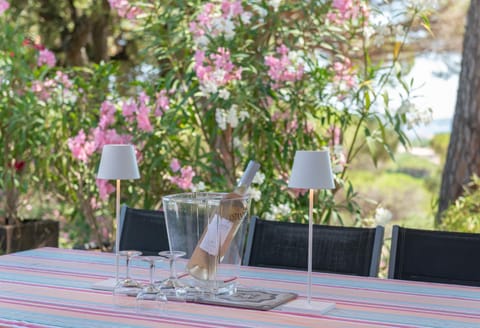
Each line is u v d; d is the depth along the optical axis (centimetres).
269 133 458
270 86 462
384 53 827
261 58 475
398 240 273
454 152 609
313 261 283
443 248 269
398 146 1097
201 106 486
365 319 194
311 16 471
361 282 241
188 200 213
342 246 281
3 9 534
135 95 512
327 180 203
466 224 468
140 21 525
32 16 798
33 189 561
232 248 216
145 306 199
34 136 523
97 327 183
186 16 484
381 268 486
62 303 206
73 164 523
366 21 462
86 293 219
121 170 224
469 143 598
